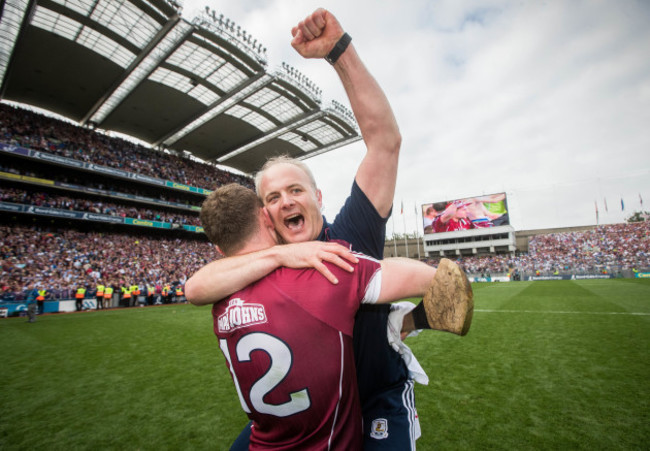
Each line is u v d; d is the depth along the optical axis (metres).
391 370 1.09
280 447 0.88
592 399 3.51
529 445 2.70
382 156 1.17
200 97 22.89
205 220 1.11
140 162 27.72
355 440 0.86
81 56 18.28
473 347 6.09
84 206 23.48
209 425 3.37
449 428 3.05
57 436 3.19
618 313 9.06
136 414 3.66
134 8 15.43
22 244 19.11
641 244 36.28
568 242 41.28
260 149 31.98
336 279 0.85
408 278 0.91
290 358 0.82
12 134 20.92
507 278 34.56
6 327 10.80
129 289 19.23
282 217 1.24
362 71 1.11
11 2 14.14
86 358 6.26
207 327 9.98
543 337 6.63
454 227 45.03
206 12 16.59
